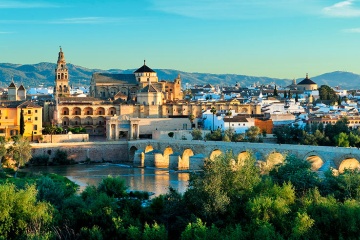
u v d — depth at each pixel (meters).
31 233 112.94
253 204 122.19
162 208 137.25
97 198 139.88
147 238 115.44
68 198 144.62
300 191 146.88
